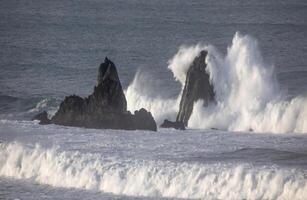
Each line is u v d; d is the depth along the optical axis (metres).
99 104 182.12
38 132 173.75
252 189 124.31
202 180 128.25
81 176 137.88
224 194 125.25
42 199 130.25
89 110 183.00
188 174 130.88
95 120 181.25
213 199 124.75
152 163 138.25
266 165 135.50
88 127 181.38
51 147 155.38
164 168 133.75
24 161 147.75
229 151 152.62
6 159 151.12
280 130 195.88
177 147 157.38
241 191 124.69
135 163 138.75
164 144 160.75
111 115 181.00
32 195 132.88
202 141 165.12
